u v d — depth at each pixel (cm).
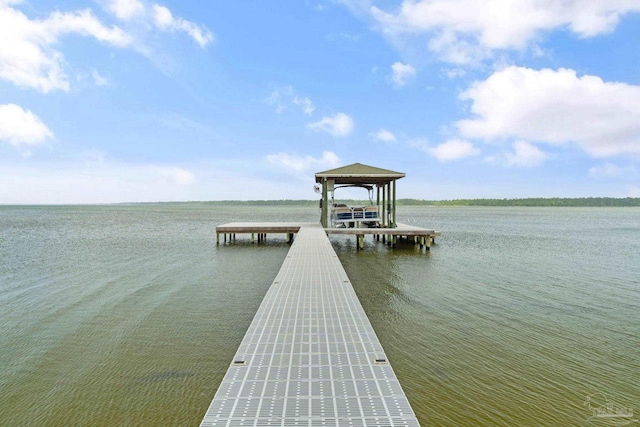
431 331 614
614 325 654
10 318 685
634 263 1348
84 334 603
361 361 355
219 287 930
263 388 303
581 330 627
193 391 422
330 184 1834
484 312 723
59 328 632
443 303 783
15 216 5925
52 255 1500
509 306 768
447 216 5978
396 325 643
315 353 372
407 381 443
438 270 1161
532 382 443
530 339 583
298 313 500
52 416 375
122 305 770
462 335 598
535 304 784
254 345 392
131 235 2412
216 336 595
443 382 441
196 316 697
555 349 545
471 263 1305
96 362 499
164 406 392
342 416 263
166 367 484
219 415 263
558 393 418
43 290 902
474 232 2764
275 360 356
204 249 1681
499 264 1292
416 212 8494
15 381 448
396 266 1227
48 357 515
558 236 2452
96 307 755
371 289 902
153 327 637
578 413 378
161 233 2578
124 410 385
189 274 1099
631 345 563
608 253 1606
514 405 392
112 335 598
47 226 3397
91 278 1044
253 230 1825
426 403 394
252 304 779
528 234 2606
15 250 1656
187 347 550
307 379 319
